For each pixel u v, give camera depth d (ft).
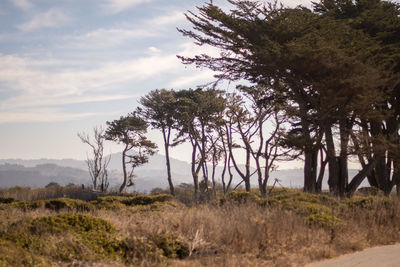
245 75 84.28
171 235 30.17
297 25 74.69
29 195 123.24
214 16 75.72
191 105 160.56
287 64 72.74
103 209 62.39
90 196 129.90
